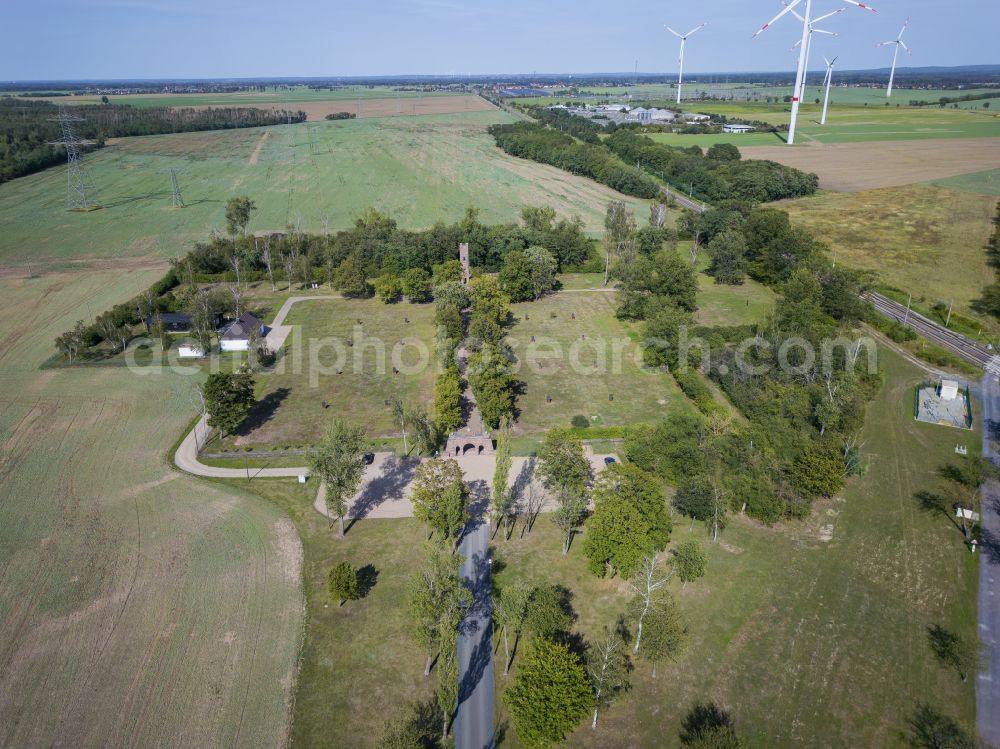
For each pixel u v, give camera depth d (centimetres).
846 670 6062
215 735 5384
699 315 14675
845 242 19212
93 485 8650
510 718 5572
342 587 6581
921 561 7431
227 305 14050
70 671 5938
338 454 7606
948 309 14462
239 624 6469
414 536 7769
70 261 17775
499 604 6431
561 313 15000
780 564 7381
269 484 8769
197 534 7750
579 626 6488
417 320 14438
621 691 5800
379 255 17312
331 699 5719
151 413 10494
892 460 9356
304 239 18375
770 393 10294
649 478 7306
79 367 12025
